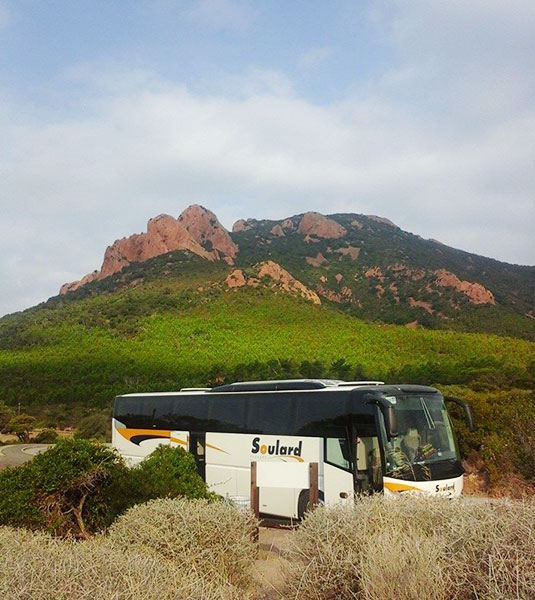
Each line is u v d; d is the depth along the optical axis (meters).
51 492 8.74
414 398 10.58
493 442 14.88
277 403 12.00
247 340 93.19
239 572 5.75
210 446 13.14
